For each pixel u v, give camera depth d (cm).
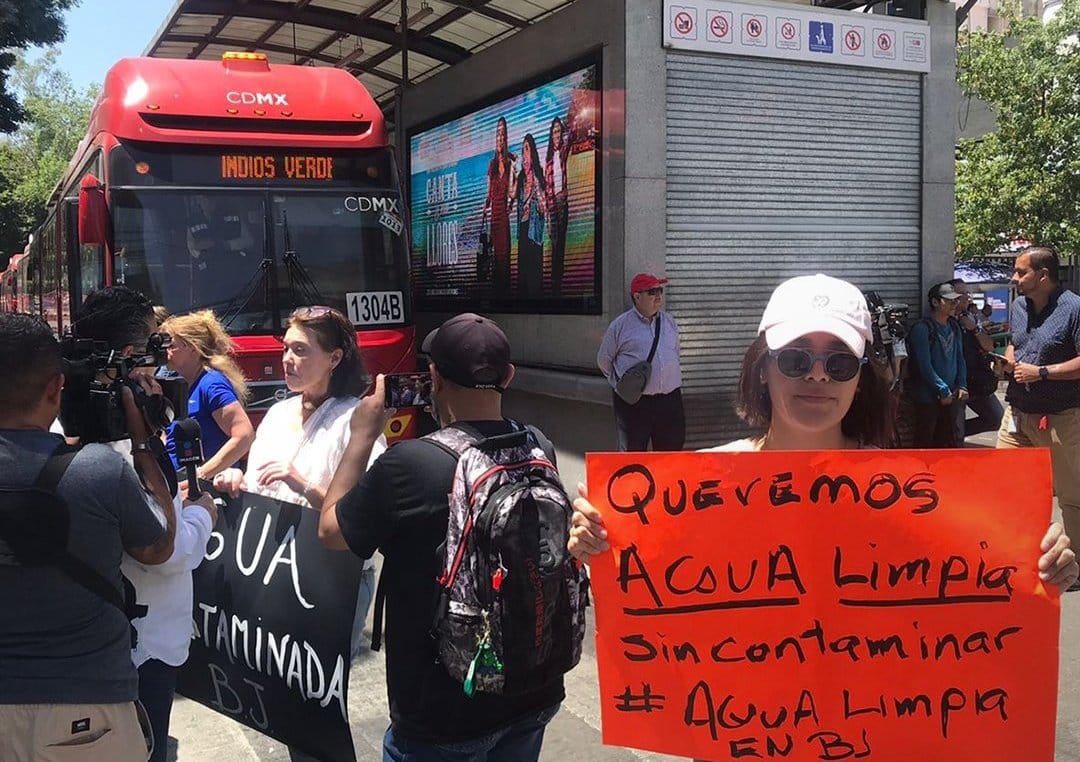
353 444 249
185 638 267
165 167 657
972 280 1791
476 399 236
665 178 782
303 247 685
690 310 802
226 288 664
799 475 207
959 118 2047
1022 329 573
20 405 216
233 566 297
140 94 655
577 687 442
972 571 204
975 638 205
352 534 225
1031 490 202
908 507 205
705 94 794
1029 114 1631
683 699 211
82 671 211
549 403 916
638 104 766
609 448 830
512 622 210
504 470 221
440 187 1104
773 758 210
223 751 380
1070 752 378
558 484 229
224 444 411
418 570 220
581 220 836
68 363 242
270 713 288
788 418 212
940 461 204
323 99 703
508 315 970
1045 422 561
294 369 327
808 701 209
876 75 861
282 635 284
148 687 262
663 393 703
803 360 205
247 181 675
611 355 705
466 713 217
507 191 957
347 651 272
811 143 841
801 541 208
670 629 211
